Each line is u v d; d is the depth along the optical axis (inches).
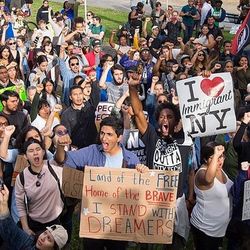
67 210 250.2
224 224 241.6
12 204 239.3
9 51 487.5
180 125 265.4
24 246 193.0
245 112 295.9
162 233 229.1
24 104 381.4
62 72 432.8
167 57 523.8
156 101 375.9
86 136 324.2
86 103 332.2
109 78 441.7
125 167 229.8
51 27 634.2
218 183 237.8
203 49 553.3
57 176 233.8
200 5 816.3
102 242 235.1
